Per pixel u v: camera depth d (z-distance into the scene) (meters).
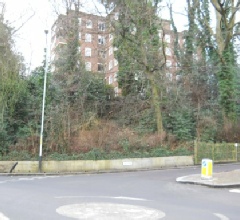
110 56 53.34
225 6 32.34
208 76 40.06
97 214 9.32
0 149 25.72
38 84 30.94
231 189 15.45
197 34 40.47
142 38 28.89
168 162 27.64
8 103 27.73
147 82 33.19
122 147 27.84
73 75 32.94
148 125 32.66
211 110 36.81
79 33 38.97
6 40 27.88
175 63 43.09
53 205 10.46
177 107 34.03
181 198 12.78
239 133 33.88
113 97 37.97
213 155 29.92
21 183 16.84
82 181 18.12
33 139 26.59
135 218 8.95
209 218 9.22
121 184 16.78
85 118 30.47
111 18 28.88
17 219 8.46
